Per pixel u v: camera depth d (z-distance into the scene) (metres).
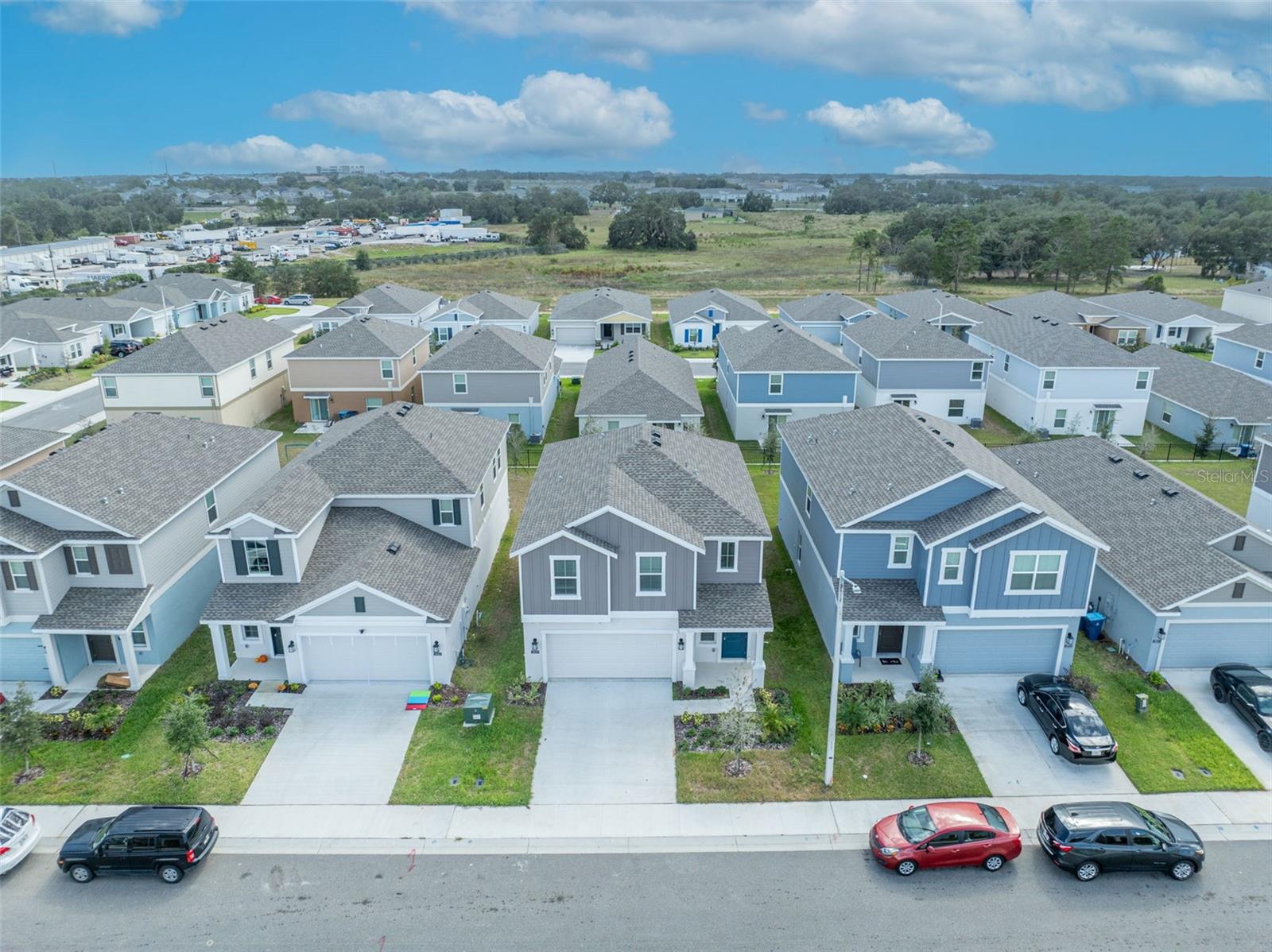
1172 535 29.03
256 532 26.53
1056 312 73.50
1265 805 21.88
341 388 53.50
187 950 17.70
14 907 18.86
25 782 22.77
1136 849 19.30
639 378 49.06
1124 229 104.62
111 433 31.03
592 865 20.05
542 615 26.20
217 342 52.31
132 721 25.19
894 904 18.86
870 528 26.61
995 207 177.12
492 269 136.25
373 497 30.03
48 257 136.38
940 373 52.34
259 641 28.08
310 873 19.81
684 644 26.59
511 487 43.78
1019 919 18.44
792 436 35.91
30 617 26.05
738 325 77.25
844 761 23.52
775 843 20.70
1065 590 25.72
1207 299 104.75
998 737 24.41
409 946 17.73
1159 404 53.25
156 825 19.55
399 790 22.44
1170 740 24.27
